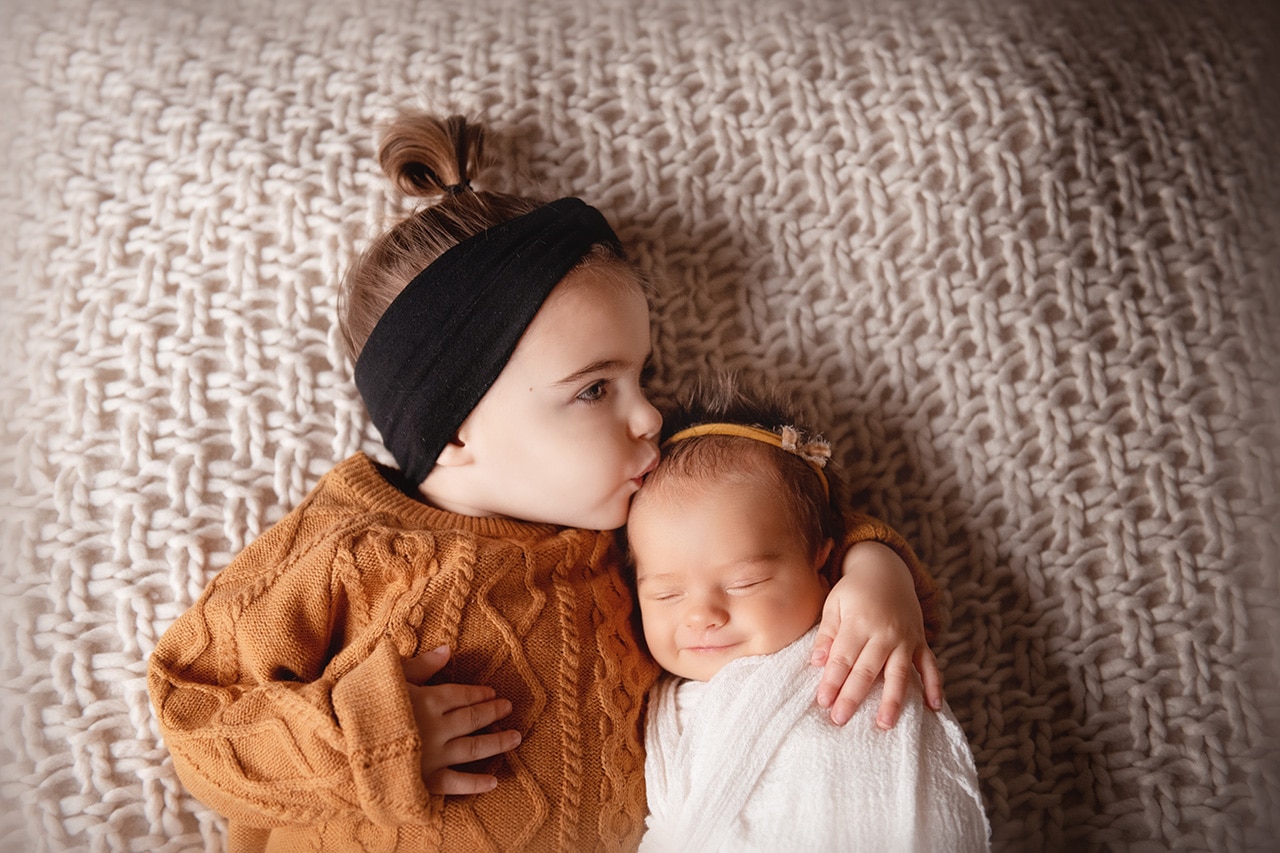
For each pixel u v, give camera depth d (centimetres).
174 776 106
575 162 120
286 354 113
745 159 121
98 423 110
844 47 124
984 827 89
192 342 112
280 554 97
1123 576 114
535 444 98
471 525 102
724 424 104
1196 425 117
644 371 117
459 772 87
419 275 99
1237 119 127
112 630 107
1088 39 128
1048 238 120
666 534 98
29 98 119
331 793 81
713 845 88
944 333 118
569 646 97
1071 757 112
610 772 95
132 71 119
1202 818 109
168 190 116
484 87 121
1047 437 116
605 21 124
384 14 123
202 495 110
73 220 115
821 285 120
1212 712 111
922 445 117
